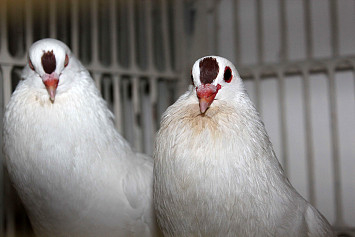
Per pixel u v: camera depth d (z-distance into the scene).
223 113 0.67
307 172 1.03
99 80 0.92
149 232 0.76
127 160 0.76
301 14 1.02
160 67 1.11
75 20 0.89
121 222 0.75
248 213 0.66
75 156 0.72
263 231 0.67
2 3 0.82
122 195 0.75
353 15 0.99
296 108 1.03
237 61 1.06
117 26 1.02
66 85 0.73
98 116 0.74
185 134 0.66
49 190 0.72
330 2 1.00
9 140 0.72
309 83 1.01
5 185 0.83
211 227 0.66
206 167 0.65
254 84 1.07
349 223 0.99
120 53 1.03
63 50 0.73
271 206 0.67
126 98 1.01
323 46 1.01
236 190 0.66
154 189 0.69
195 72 0.68
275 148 1.05
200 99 0.67
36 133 0.71
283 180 0.69
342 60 0.96
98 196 0.74
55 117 0.72
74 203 0.73
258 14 1.04
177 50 1.08
